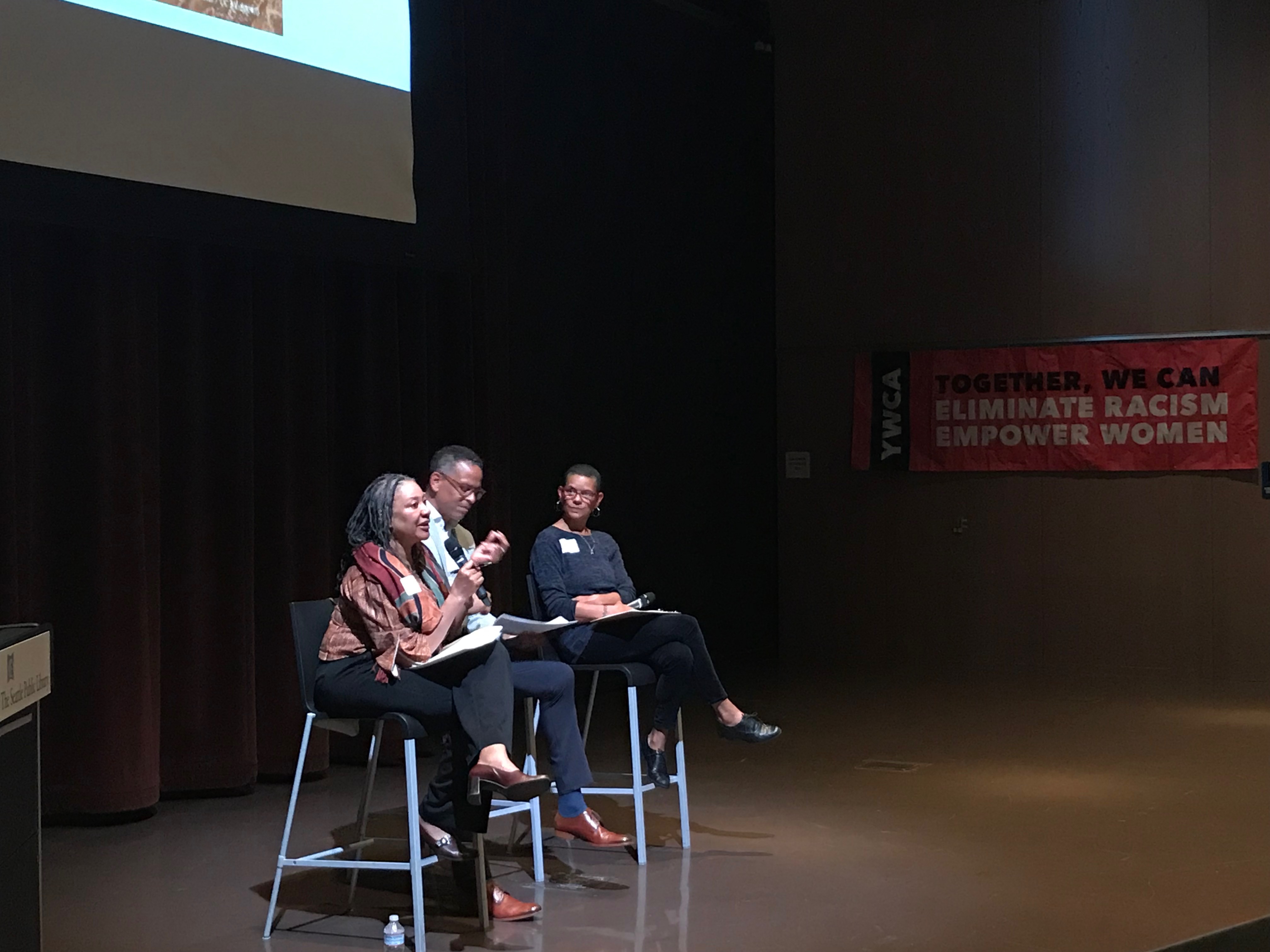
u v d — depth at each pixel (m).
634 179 6.48
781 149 7.20
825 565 7.16
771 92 7.39
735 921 3.00
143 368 4.06
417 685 2.92
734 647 7.16
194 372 4.18
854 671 6.74
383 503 3.00
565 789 3.37
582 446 6.12
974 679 6.44
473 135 5.36
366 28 4.58
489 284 5.45
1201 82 6.35
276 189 4.24
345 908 3.15
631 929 2.95
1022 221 6.70
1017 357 6.71
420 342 5.03
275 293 4.46
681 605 6.75
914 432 6.93
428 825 3.33
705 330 6.96
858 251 7.05
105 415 3.88
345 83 4.50
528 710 3.46
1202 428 6.38
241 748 4.29
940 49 6.83
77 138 3.67
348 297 4.79
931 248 6.89
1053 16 6.60
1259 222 6.27
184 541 4.19
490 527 5.43
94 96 3.71
